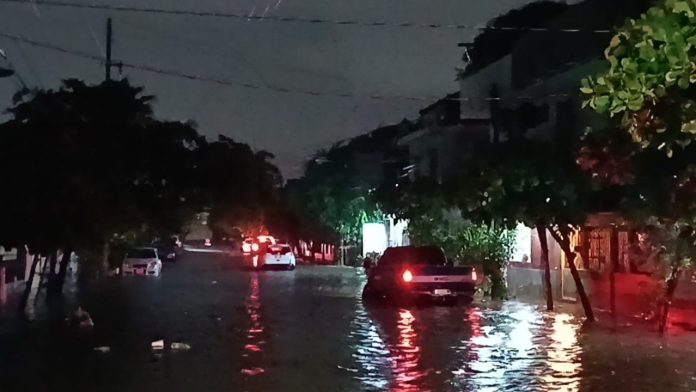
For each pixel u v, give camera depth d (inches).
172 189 1376.7
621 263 1095.6
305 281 1831.9
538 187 944.9
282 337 845.2
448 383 593.0
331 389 572.4
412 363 679.1
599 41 1252.5
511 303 1220.5
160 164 1315.2
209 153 1401.3
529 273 1339.8
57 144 1059.9
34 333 886.4
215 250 5561.0
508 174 948.6
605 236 1135.0
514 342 798.5
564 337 832.9
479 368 653.9
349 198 2610.7
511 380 603.2
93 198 1088.2
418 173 2191.2
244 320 1010.7
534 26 1608.0
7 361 697.6
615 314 1037.8
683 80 264.2
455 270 1182.9
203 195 1405.0
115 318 1039.0
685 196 701.3
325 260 2947.8
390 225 2380.7
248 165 1451.8
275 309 1156.5
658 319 900.0
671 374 626.2
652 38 265.7
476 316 1042.1
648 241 874.8
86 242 1114.7
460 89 1943.9
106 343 806.5
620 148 754.2
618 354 721.0
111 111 1195.9
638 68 270.2
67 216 1048.2
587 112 1259.8
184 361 692.7
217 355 725.3
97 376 624.4
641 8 1126.4
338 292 1485.0
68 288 1595.7
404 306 1190.9
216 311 1127.6
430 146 2089.1
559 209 946.1
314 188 2837.1
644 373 630.5
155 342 788.0
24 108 1118.4
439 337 838.5
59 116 1117.1
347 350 751.1
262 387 580.1
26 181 1036.5
